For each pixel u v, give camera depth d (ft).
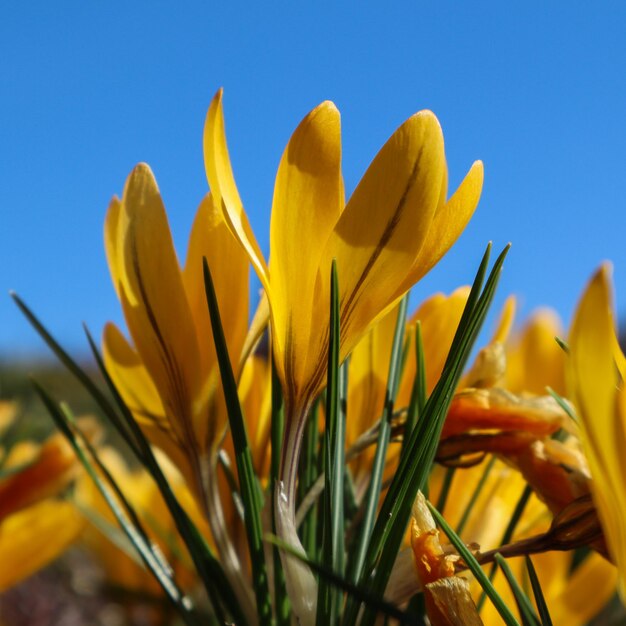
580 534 0.52
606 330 0.37
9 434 1.32
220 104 0.51
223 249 0.58
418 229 0.49
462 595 0.47
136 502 1.10
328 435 0.51
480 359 0.64
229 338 0.59
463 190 0.52
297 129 0.50
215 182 0.51
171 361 0.59
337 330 0.49
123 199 0.58
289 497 0.53
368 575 0.51
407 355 0.66
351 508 0.66
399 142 0.49
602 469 0.38
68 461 0.87
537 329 0.92
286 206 0.50
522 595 0.48
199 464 0.61
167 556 1.04
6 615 1.41
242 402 0.65
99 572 1.42
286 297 0.51
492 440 0.60
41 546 0.89
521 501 0.64
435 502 0.74
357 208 0.49
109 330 0.65
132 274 0.58
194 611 0.66
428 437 0.51
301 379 0.52
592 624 0.98
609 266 0.37
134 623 1.14
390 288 0.50
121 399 0.61
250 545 0.55
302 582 0.52
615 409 0.38
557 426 0.60
